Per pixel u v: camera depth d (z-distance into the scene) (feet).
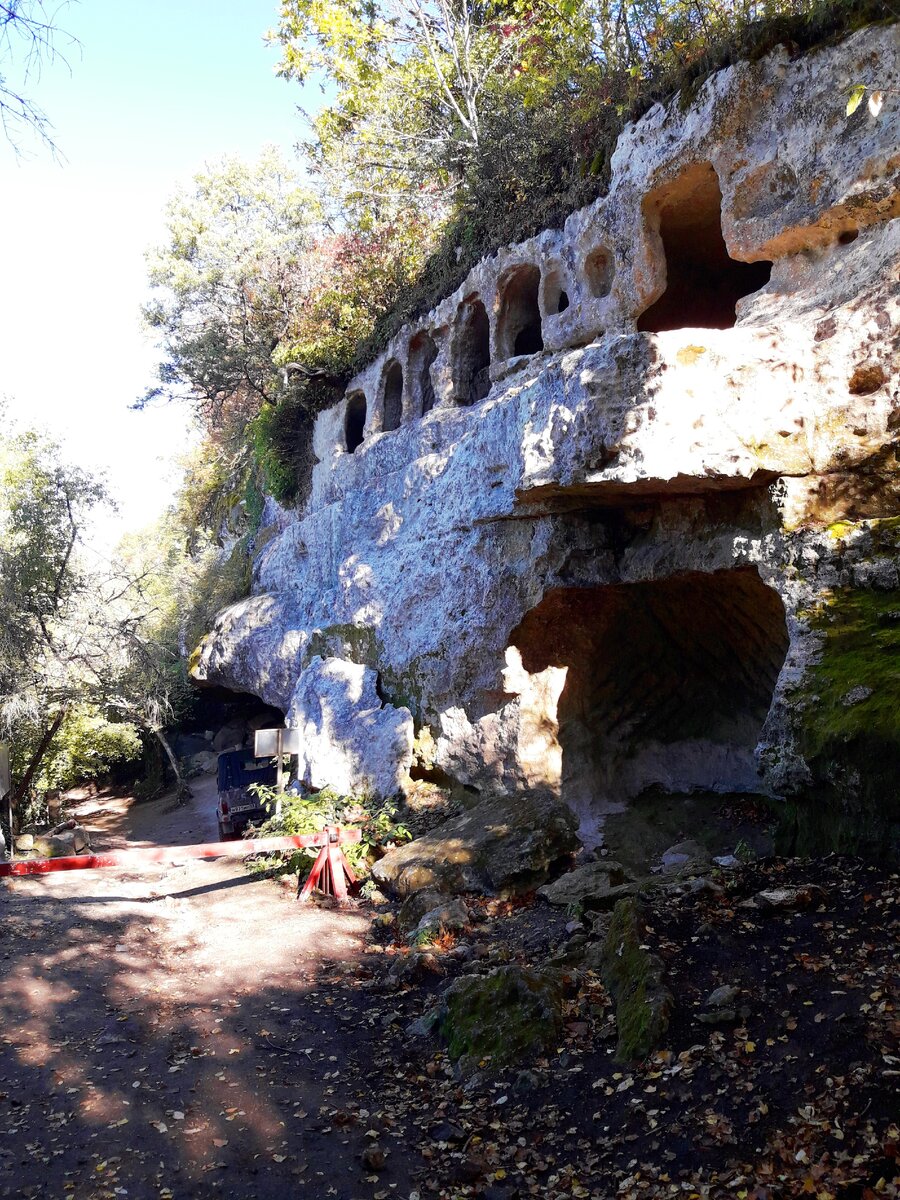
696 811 33.94
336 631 51.19
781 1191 13.71
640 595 34.47
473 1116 18.22
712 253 36.81
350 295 58.65
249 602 67.87
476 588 37.78
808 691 23.45
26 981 24.68
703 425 25.80
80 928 29.32
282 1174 16.89
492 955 24.84
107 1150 17.46
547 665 35.73
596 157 36.29
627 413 26.66
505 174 42.57
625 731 36.40
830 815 22.79
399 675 43.73
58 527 71.92
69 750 77.20
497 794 36.27
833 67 27.07
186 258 78.43
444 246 48.01
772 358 25.81
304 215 81.66
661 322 37.73
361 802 40.93
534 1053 19.48
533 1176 16.15
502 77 50.19
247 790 55.06
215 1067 20.61
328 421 62.08
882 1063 15.17
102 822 77.77
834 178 26.84
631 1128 16.39
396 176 56.85
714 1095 16.24
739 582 30.63
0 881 36.06
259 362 71.00
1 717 64.39
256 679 64.28
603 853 32.35
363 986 25.00
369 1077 20.34
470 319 46.42
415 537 44.24
